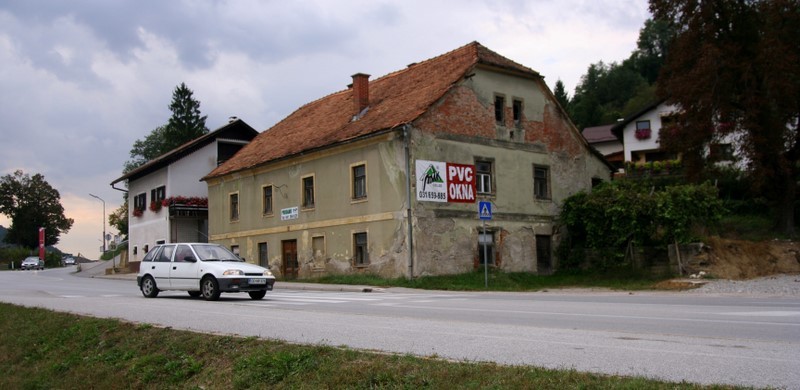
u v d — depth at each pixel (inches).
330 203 1175.6
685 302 608.1
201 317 490.9
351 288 953.5
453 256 1061.8
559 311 520.1
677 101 1299.2
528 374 245.0
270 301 686.5
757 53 1224.8
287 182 1293.1
